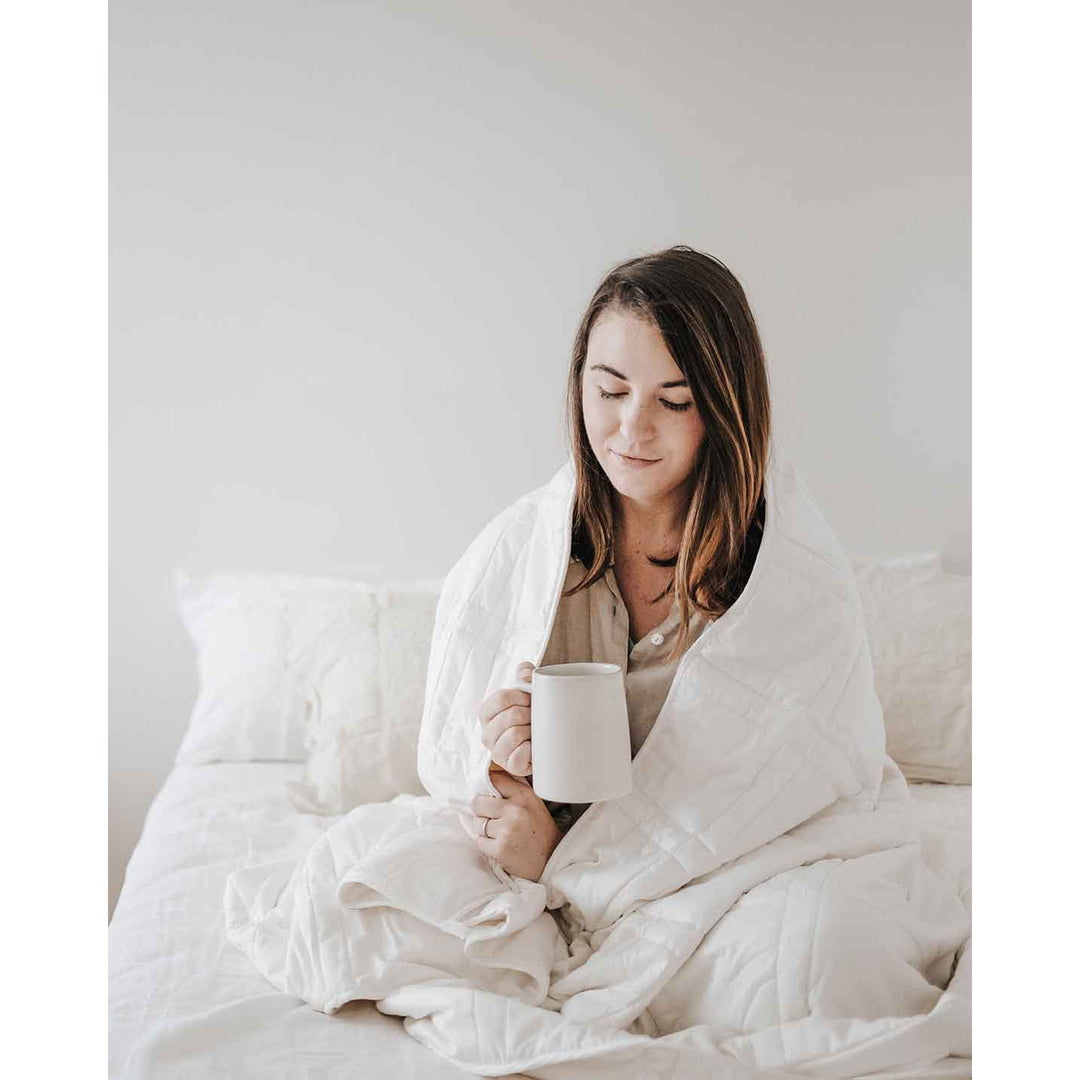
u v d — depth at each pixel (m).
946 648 1.74
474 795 1.37
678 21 1.74
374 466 1.92
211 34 1.88
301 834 1.68
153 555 1.97
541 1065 1.10
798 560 1.38
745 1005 1.18
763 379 1.39
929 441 1.71
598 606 1.46
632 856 1.32
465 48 1.82
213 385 1.93
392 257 1.88
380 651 1.86
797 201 1.71
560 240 1.81
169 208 1.91
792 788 1.34
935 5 1.67
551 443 1.88
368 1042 1.18
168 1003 1.26
